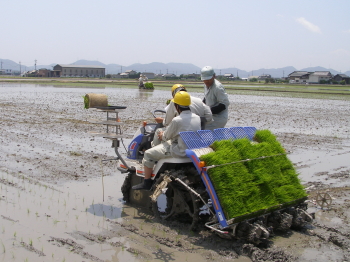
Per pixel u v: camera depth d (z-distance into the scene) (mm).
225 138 6031
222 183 5160
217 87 6891
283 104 29812
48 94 35188
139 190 6871
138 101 28500
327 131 16188
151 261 4867
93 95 6770
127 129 15164
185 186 5574
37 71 165000
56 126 15562
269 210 5492
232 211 5055
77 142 12344
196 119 5938
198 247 5297
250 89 56031
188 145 5562
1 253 4969
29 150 10953
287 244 5422
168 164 6277
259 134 6469
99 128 15188
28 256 4910
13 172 8719
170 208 6285
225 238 5473
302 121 19359
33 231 5684
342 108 27453
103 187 7301
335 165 10117
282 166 6148
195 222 5637
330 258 5027
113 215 6430
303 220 5793
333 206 6984
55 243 5309
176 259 4938
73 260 4832
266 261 4867
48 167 9203
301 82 137625
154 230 5820
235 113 22078
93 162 9805
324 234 5746
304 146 12656
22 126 15367
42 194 7352
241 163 5527
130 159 7145
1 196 7148
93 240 5434
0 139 12492
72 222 6070
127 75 171000
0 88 45156
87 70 163250
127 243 5375
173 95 6375
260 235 5141
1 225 5855
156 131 6461
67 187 7828
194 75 155250
